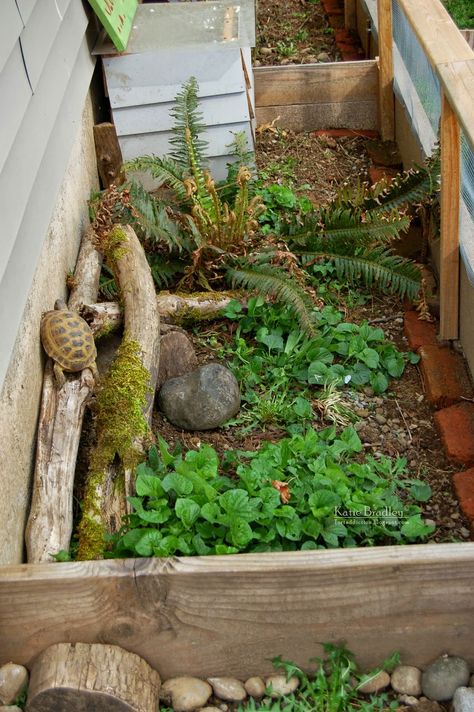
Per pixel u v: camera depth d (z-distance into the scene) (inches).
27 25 130.8
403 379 143.9
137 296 143.5
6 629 94.5
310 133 210.8
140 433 121.8
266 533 107.8
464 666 97.8
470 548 92.4
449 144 131.6
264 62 252.4
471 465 126.8
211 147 182.5
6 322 110.6
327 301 158.9
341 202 164.4
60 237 150.1
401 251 170.7
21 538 112.7
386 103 201.6
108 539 108.5
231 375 136.6
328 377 139.6
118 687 90.9
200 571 91.7
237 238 159.3
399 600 94.1
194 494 111.9
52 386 128.0
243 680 100.3
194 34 183.2
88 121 180.2
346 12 256.1
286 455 120.0
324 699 95.7
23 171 122.6
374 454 129.7
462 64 130.8
